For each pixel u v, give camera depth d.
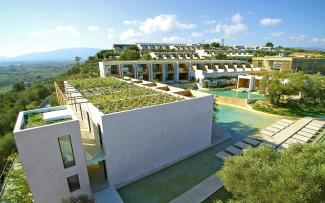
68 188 11.27
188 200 11.96
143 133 13.64
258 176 6.83
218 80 48.91
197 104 16.66
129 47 92.06
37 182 10.25
